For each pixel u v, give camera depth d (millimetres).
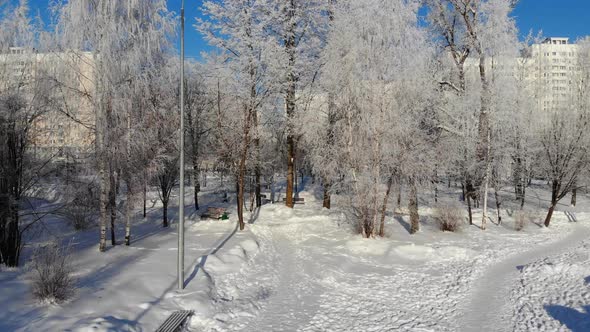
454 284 13312
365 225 19609
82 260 13164
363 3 20578
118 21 14594
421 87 20344
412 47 20891
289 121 24766
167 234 20281
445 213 22797
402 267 15531
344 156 19359
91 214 17250
